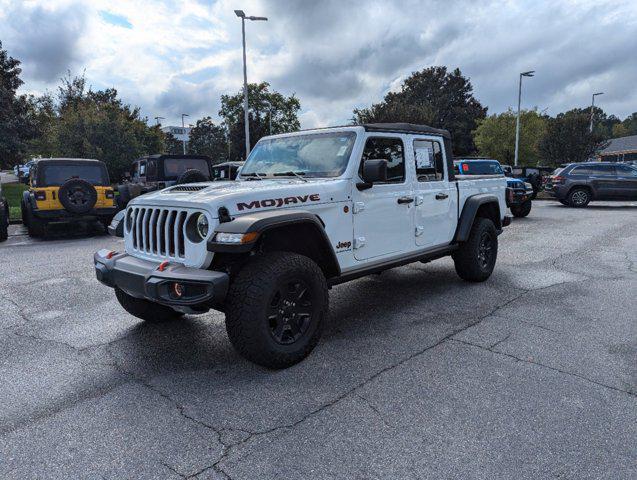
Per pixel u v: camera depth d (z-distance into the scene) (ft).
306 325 12.00
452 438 8.65
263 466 7.93
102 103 114.83
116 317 16.07
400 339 13.64
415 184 16.25
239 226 10.39
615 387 10.52
